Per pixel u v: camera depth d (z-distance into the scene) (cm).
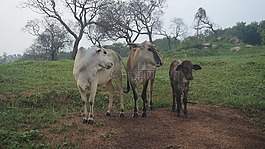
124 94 1147
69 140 658
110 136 692
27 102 962
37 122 773
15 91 1092
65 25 3572
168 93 1212
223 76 1664
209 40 5712
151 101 977
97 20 3697
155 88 1286
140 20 4428
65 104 994
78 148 625
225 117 918
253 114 978
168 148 659
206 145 684
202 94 1206
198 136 732
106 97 1064
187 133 749
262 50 3947
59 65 2019
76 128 735
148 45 869
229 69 1928
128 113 921
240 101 1092
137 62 873
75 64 801
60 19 3553
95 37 3906
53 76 1506
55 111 898
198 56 3753
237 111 1001
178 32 6125
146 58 864
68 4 3500
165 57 3775
